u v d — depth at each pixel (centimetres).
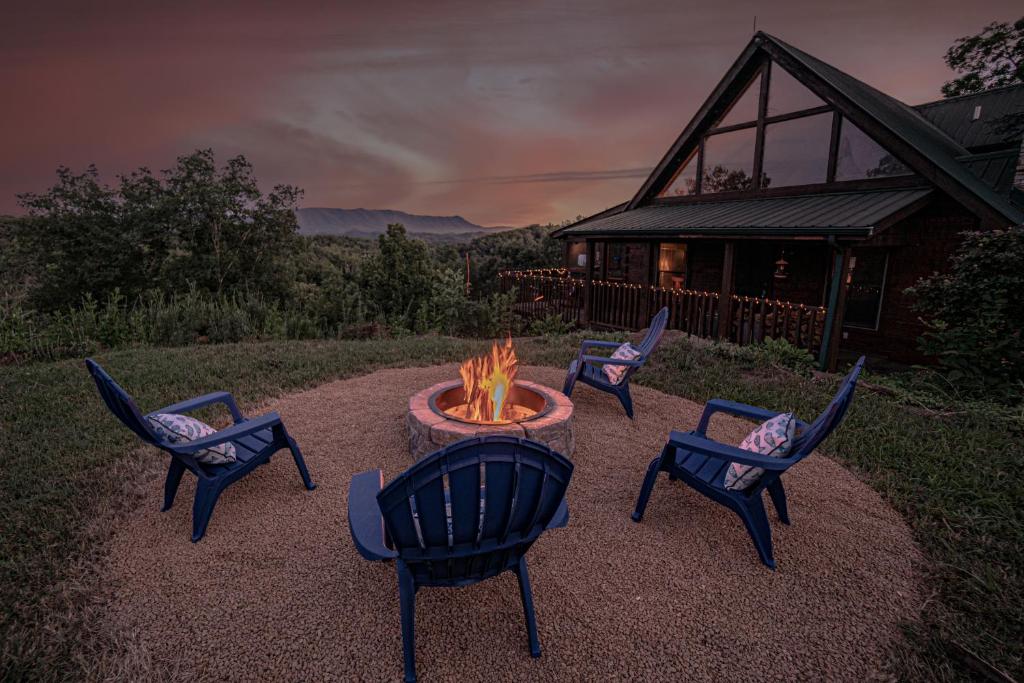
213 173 2097
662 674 209
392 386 621
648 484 324
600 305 1240
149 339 955
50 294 1836
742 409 348
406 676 202
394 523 188
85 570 264
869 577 272
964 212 832
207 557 280
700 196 1273
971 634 228
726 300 927
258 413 517
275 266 2266
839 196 954
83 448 412
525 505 205
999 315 599
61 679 200
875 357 980
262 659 212
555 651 220
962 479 372
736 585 265
